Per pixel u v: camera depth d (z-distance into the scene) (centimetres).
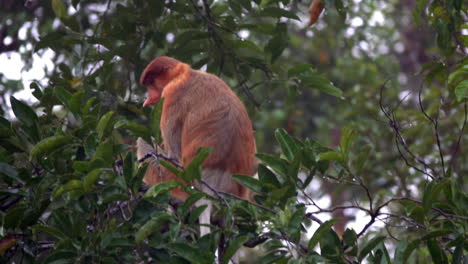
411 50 2153
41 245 854
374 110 1441
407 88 1870
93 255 702
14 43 1366
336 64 1902
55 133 766
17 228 774
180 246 672
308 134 1969
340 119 1859
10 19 1323
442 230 725
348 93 1516
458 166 1327
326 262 695
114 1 1270
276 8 1115
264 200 774
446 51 999
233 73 1218
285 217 714
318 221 832
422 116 1354
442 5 1023
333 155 767
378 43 1952
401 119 1413
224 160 971
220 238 779
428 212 750
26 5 1315
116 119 790
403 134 1248
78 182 700
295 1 1251
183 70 1073
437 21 992
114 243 701
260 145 1791
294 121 1870
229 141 978
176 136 1025
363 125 1456
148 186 962
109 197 708
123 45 1123
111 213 806
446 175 798
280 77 1195
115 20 1132
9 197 890
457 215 762
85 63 1132
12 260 827
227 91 1032
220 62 1185
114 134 1002
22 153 834
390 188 1407
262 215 732
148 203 725
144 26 1149
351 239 749
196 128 993
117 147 748
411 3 2170
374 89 1526
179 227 688
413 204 788
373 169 1397
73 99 761
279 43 1148
